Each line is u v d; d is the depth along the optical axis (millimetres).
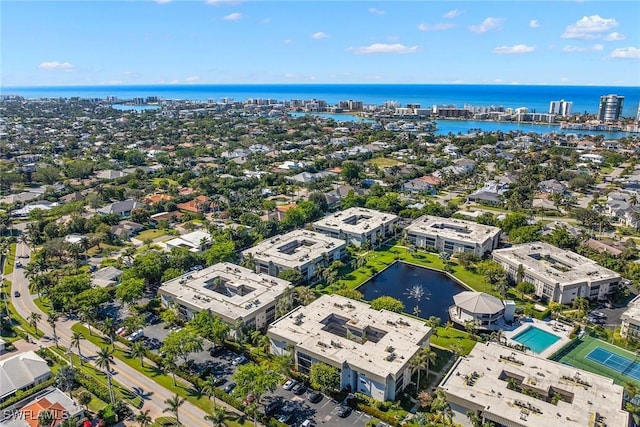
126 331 155125
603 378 119875
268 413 117875
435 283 197000
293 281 186625
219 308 157375
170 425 113250
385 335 139375
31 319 160625
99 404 121938
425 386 129250
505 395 113250
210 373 134625
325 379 123875
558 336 154875
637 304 162625
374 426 112750
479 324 156750
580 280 178625
